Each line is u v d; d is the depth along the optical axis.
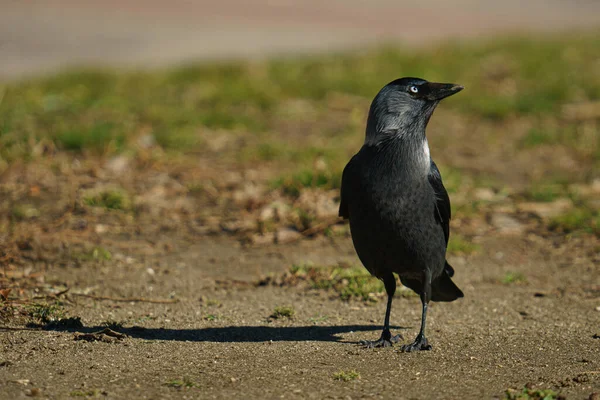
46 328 8.32
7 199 13.12
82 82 21.75
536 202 13.88
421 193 7.73
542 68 22.92
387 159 7.73
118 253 11.30
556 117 19.20
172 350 7.71
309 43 32.62
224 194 13.80
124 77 22.75
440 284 8.77
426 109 7.83
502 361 7.52
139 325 8.62
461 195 13.97
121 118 17.77
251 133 17.67
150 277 10.46
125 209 13.02
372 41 32.66
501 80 22.11
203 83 21.77
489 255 11.75
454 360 7.55
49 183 13.82
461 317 9.22
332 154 15.70
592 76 21.88
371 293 9.95
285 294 10.01
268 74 22.92
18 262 10.66
